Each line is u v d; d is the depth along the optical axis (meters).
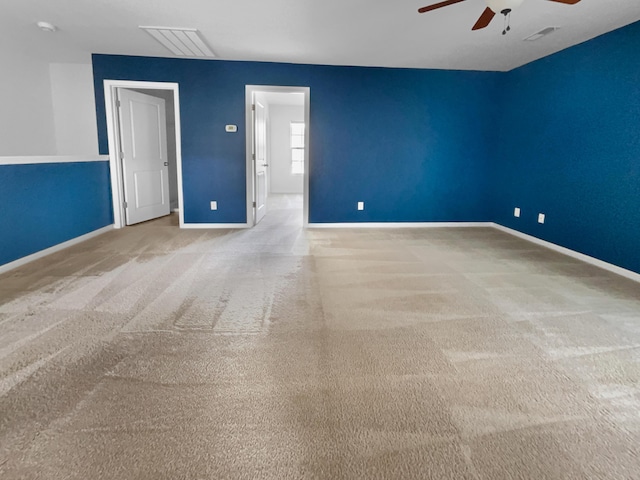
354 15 3.62
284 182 10.91
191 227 5.76
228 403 1.83
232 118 5.54
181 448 1.55
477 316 2.80
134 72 5.27
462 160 6.03
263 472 1.44
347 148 5.80
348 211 5.98
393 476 1.44
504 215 5.90
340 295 3.17
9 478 1.39
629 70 3.72
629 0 3.19
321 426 1.69
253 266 3.92
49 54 5.09
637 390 1.97
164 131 6.59
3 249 3.59
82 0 3.39
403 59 5.19
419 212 6.10
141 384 1.96
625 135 3.77
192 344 2.36
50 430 1.63
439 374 2.08
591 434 1.66
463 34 4.11
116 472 1.43
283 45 4.61
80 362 2.14
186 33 4.20
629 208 3.73
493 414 1.78
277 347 2.34
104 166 5.37
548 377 2.07
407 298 3.12
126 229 5.61
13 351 2.23
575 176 4.44
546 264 4.12
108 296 3.07
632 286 3.47
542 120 5.00
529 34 4.07
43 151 5.44
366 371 2.10
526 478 1.43
